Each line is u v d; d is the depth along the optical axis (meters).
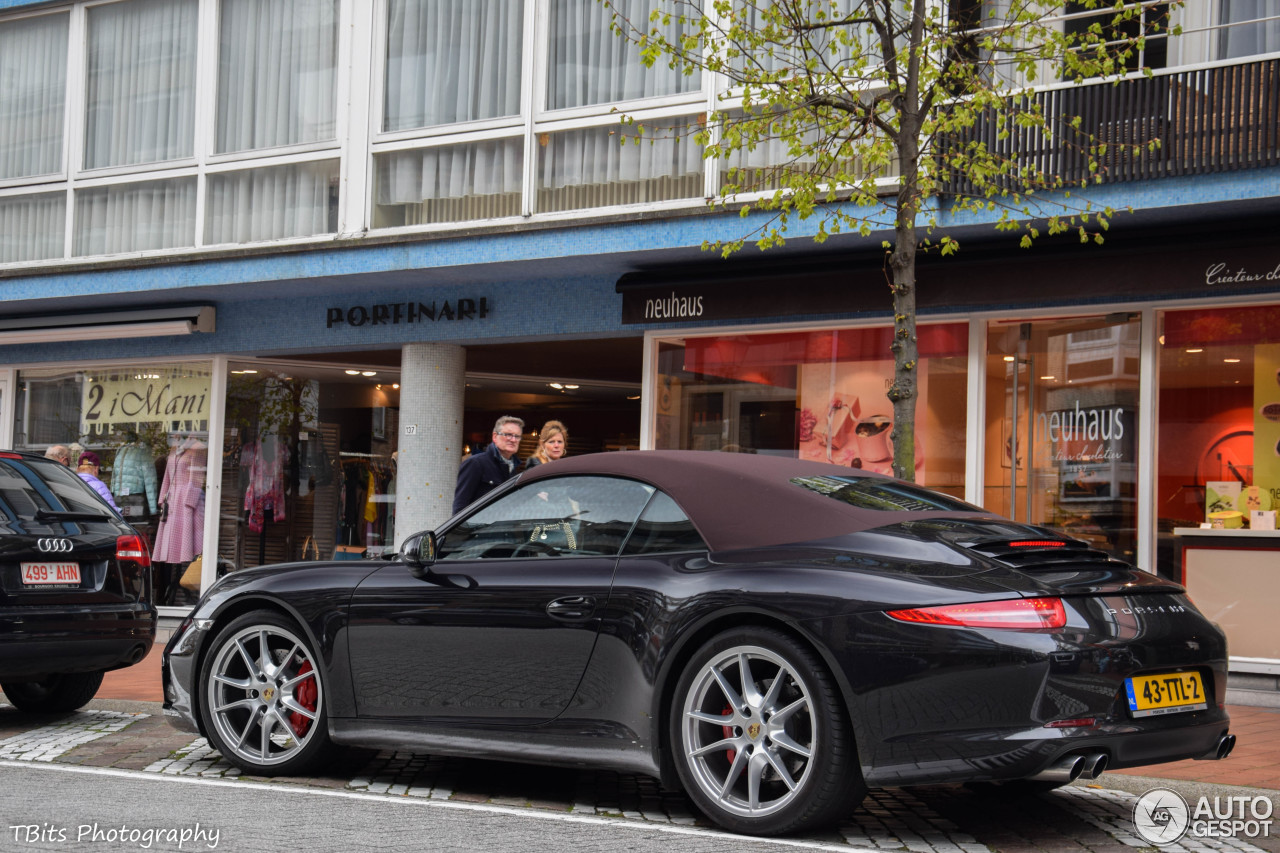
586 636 4.96
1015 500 10.27
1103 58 8.50
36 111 14.07
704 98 10.78
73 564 7.33
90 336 14.04
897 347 7.37
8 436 15.18
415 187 12.05
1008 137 8.82
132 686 9.62
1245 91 8.81
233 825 4.61
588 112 11.30
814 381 11.11
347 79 12.36
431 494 12.53
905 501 5.15
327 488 14.56
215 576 13.85
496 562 5.36
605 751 4.90
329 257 12.12
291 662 5.86
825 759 4.40
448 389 12.66
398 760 6.18
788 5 7.86
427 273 11.91
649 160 11.02
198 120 13.12
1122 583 4.59
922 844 4.51
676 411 11.64
